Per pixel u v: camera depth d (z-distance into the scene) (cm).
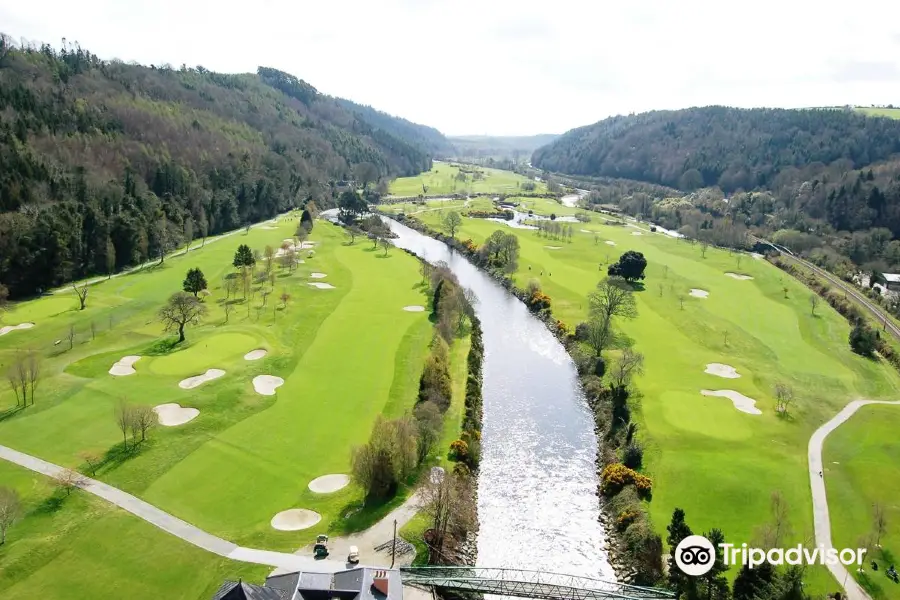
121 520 5684
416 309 12238
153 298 12431
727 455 7150
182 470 6525
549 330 11856
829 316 12800
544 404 8731
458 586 5147
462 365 9656
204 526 5700
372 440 6350
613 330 11362
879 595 4984
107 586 4947
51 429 7181
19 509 5578
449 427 7738
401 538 5703
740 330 11625
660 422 7919
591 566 5647
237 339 10144
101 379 8512
